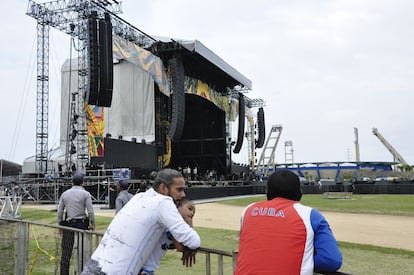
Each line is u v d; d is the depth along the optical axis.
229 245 11.16
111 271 3.15
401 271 8.33
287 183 2.96
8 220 7.03
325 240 2.64
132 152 35.12
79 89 38.16
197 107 52.72
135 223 3.24
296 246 2.63
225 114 52.94
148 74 40.69
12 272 6.82
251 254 2.74
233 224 17.12
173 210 3.25
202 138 51.94
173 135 37.91
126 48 33.84
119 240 3.24
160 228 3.29
